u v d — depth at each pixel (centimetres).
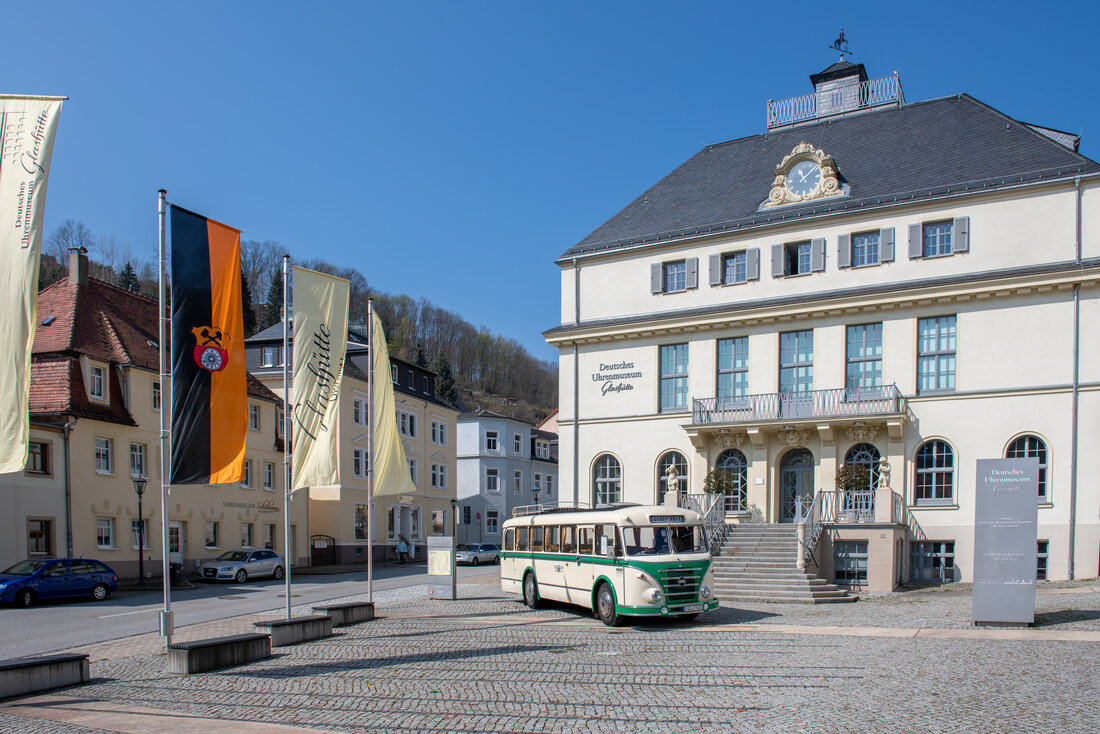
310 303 1920
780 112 3731
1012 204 2703
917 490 2723
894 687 1116
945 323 2755
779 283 3041
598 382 3325
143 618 2272
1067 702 1013
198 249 1542
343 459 5144
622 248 3334
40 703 1159
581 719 1003
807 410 2872
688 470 3098
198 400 1516
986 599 1636
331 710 1081
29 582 2611
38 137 1280
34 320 1266
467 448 7350
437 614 2181
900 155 3100
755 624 1820
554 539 2183
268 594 2984
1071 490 2523
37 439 3161
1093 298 2548
